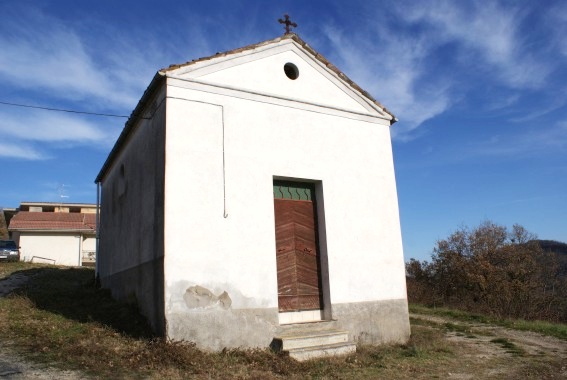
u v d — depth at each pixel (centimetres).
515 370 877
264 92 1010
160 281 846
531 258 3002
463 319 1616
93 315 1023
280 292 977
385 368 845
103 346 776
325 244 1040
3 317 978
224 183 920
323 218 1051
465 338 1219
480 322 1544
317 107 1086
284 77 1054
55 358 716
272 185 983
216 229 891
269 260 939
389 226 1138
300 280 1009
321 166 1064
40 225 3195
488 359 963
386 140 1191
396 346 1044
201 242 870
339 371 804
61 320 968
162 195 871
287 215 1027
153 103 984
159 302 842
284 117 1033
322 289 1036
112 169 1491
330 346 906
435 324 1459
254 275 916
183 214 862
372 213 1119
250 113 985
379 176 1152
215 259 877
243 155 956
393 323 1085
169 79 901
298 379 739
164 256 830
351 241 1072
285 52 1073
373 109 1184
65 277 1892
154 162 948
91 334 852
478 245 3203
